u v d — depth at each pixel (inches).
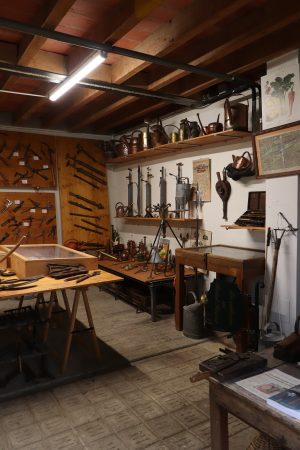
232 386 54.5
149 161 221.6
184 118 190.9
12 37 122.0
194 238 185.3
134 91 151.6
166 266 181.6
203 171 177.9
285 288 126.9
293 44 114.1
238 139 158.6
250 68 133.0
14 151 229.0
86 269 129.0
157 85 150.3
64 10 93.1
